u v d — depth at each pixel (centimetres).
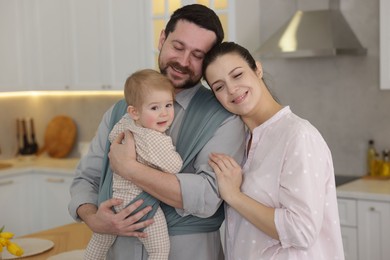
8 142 615
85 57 550
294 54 438
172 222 221
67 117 611
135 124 222
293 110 489
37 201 561
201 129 225
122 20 523
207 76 219
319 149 204
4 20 577
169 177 212
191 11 225
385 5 414
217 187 213
